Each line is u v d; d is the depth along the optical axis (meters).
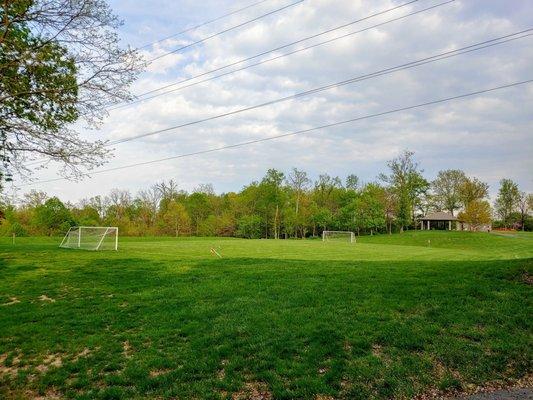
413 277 14.55
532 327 9.80
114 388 7.34
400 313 10.84
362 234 97.62
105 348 9.29
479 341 9.20
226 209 99.81
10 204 15.42
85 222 82.31
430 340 9.17
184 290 14.15
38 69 11.54
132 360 8.58
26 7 11.30
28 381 7.88
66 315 11.70
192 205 97.06
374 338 9.29
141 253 26.91
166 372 8.03
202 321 10.75
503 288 12.52
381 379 7.65
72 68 12.31
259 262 20.72
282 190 94.38
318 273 16.31
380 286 13.34
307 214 94.94
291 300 12.23
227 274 16.91
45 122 12.37
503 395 7.15
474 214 90.81
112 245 34.97
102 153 12.99
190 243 52.03
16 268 19.11
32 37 11.80
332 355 8.52
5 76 11.09
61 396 7.31
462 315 10.51
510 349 8.78
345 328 9.77
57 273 17.78
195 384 7.46
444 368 8.14
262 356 8.49
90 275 17.22
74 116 12.61
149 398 7.07
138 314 11.66
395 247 49.06
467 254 37.09
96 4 11.98
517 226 106.12
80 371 8.20
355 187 100.94
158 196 97.44
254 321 10.46
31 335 10.23
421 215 104.50
